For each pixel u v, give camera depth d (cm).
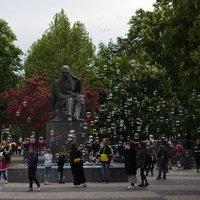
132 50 5950
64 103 3023
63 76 3064
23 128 5422
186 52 2180
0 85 5916
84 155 3036
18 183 2567
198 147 3503
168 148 2800
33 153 2172
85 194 2019
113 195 1977
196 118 4456
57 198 1878
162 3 2352
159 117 4650
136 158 2338
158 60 5534
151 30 5647
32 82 5244
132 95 4784
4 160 2572
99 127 4500
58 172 2608
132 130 4578
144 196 1936
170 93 4962
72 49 6650
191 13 2116
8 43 5984
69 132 2983
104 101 4850
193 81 2181
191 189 2214
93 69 5103
